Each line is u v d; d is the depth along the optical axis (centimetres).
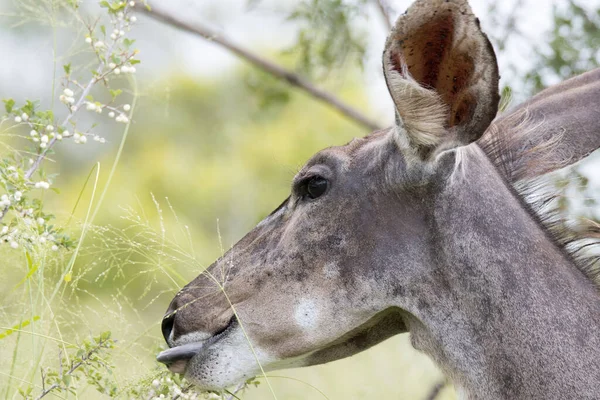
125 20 814
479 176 760
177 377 825
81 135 786
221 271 818
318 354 816
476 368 738
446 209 747
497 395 730
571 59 1247
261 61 1369
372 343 811
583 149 813
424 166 743
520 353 722
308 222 788
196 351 805
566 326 721
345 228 774
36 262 751
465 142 704
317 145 2169
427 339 767
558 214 771
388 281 761
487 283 735
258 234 824
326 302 778
